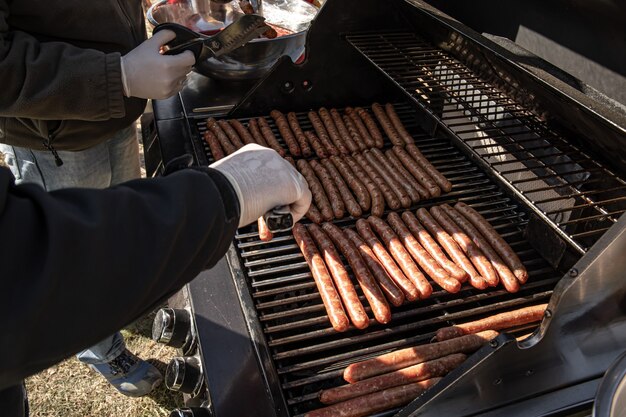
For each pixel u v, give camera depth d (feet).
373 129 10.95
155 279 3.26
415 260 8.06
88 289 2.98
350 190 9.87
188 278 3.61
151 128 11.88
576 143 8.39
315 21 10.55
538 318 7.32
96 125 8.38
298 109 11.65
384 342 7.53
